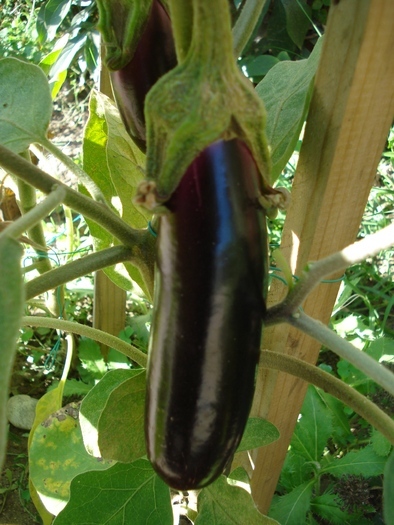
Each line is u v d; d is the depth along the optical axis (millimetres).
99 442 369
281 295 418
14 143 369
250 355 261
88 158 451
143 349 848
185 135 228
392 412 719
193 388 255
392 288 969
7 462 774
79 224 1010
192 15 232
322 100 330
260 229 250
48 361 882
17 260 219
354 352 283
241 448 414
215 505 420
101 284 771
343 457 687
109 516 424
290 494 656
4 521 718
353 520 657
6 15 1476
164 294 255
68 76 1377
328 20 312
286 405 478
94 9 1175
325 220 367
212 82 226
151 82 320
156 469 279
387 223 1000
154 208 239
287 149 364
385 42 303
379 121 335
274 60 1091
